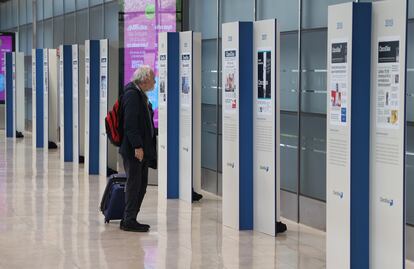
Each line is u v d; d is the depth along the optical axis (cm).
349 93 757
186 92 1331
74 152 1917
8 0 3506
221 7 1452
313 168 1149
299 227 1130
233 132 1079
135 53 1603
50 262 905
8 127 2748
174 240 1023
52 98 2319
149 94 1535
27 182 1586
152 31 1584
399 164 728
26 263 900
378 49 746
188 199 1338
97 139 1728
